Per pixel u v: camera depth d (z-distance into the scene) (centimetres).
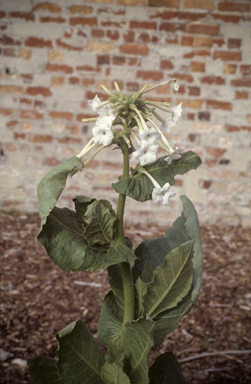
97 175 406
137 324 105
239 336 257
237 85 378
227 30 366
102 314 133
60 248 108
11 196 418
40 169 410
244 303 293
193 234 137
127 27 369
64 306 283
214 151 396
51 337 249
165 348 246
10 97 389
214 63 374
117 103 109
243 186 404
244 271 337
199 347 246
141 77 380
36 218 412
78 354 116
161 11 363
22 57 379
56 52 377
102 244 113
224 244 380
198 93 382
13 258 342
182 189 408
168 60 375
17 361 227
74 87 385
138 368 112
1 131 399
